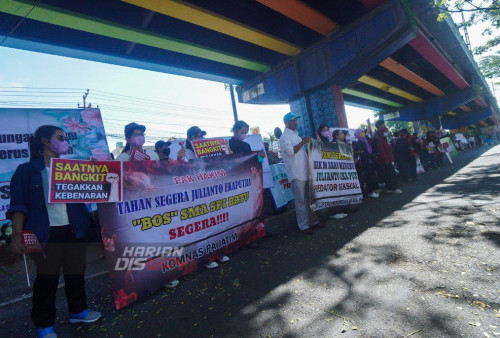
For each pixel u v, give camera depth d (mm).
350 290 2307
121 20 7664
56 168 2285
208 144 4840
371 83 17719
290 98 11539
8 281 3863
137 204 2834
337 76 10109
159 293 2848
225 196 3707
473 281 2143
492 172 7570
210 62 11547
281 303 2271
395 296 2104
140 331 2178
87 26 7164
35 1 6102
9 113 6047
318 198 4582
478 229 3209
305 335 1806
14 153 5957
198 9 7355
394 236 3445
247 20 8727
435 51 13766
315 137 10922
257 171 4199
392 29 8414
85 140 7039
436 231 3371
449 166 11578
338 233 3963
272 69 11969
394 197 6070
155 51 9750
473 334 1588
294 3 7855
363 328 1783
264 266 3156
